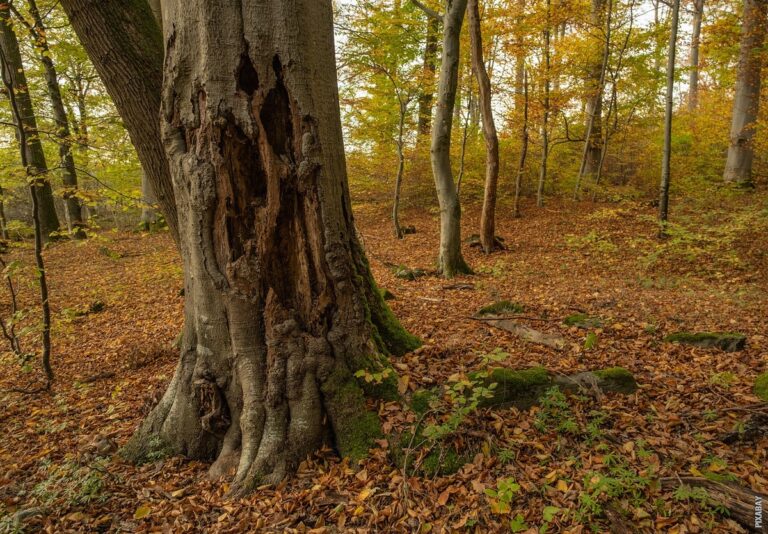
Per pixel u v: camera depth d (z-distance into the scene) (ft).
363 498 9.78
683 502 8.80
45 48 19.54
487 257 36.68
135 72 12.67
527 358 14.83
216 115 10.30
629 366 14.32
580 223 43.68
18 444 14.10
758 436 10.52
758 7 39.60
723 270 27.14
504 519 8.85
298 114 10.77
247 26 10.13
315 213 11.32
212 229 11.16
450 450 10.62
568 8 42.39
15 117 17.71
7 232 44.65
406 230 48.06
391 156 54.80
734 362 14.34
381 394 12.14
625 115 54.19
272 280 11.50
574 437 10.93
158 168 13.70
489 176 36.35
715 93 55.88
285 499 10.17
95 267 41.34
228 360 11.74
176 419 12.44
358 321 12.17
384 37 36.45
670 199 45.98
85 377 19.20
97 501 10.64
